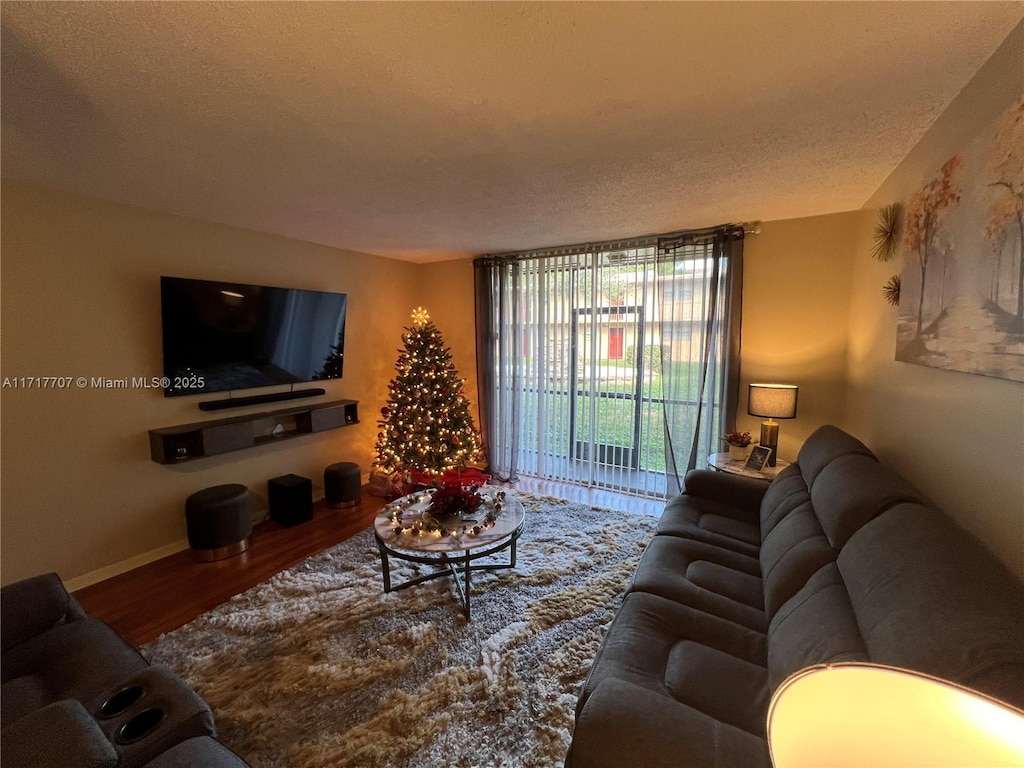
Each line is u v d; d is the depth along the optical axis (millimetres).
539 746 1540
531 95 1482
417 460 3975
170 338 2865
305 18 1089
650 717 1034
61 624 1643
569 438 4336
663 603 1652
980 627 819
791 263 3191
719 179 2316
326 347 3943
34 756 947
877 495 1462
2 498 2326
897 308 2061
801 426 3248
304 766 1488
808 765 590
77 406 2559
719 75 1370
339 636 2129
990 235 1191
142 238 2781
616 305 3988
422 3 1040
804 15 1093
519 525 2523
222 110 1566
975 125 1352
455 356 4918
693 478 2707
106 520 2697
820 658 1082
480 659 1955
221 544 2902
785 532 1804
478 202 2688
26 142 1819
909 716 587
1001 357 1131
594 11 1076
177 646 2076
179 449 2840
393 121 1658
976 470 1310
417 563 2809
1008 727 537
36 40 1163
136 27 1118
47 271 2414
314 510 3758
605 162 2080
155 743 1104
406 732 1605
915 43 1208
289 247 3676
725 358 3420
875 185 2412
